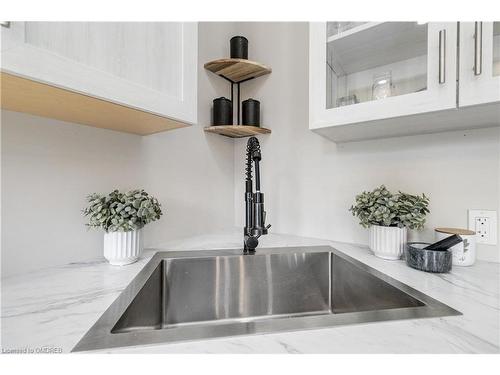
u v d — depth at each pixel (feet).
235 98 5.08
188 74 2.88
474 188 2.92
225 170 4.97
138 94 2.35
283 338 1.30
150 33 2.49
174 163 4.04
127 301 1.83
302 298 3.16
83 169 2.94
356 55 3.06
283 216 4.56
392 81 2.76
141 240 2.87
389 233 2.89
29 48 1.65
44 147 2.62
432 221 3.18
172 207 4.00
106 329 1.42
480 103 2.09
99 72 2.05
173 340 1.28
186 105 2.85
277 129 4.63
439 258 2.43
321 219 4.14
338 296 3.03
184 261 2.94
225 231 4.79
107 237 2.66
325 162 4.10
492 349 1.23
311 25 3.08
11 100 2.12
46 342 1.28
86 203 2.95
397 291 2.06
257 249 3.36
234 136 5.01
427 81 2.35
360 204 3.16
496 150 2.81
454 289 2.03
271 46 4.72
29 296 1.91
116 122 2.86
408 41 2.61
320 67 3.00
